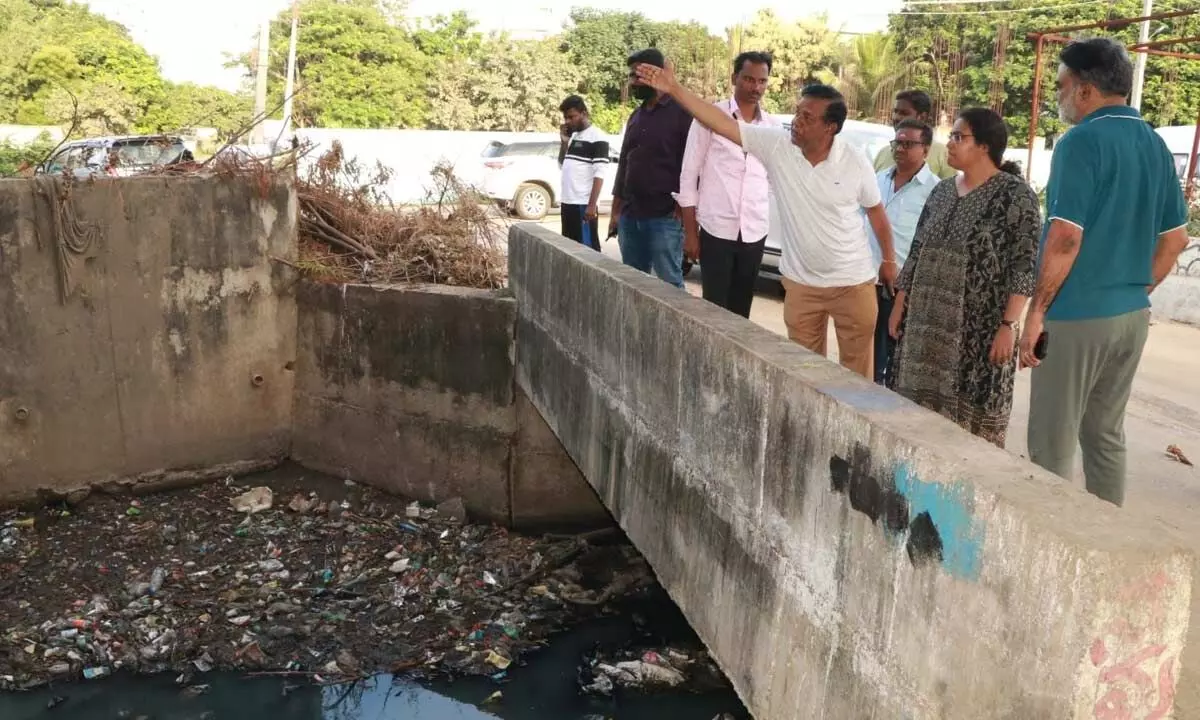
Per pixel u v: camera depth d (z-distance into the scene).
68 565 6.26
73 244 6.62
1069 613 1.69
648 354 4.08
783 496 2.87
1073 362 3.55
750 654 3.14
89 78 26.00
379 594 6.10
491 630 5.73
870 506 2.37
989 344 3.76
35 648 5.41
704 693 5.11
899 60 30.30
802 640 2.77
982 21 30.31
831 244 4.50
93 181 6.67
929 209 4.00
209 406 7.43
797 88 33.69
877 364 5.73
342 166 8.91
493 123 31.48
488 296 6.84
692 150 5.38
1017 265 3.65
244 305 7.44
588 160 8.45
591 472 5.07
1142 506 4.91
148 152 12.01
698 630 3.59
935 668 2.11
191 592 6.04
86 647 5.45
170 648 5.50
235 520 7.00
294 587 6.13
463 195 8.69
